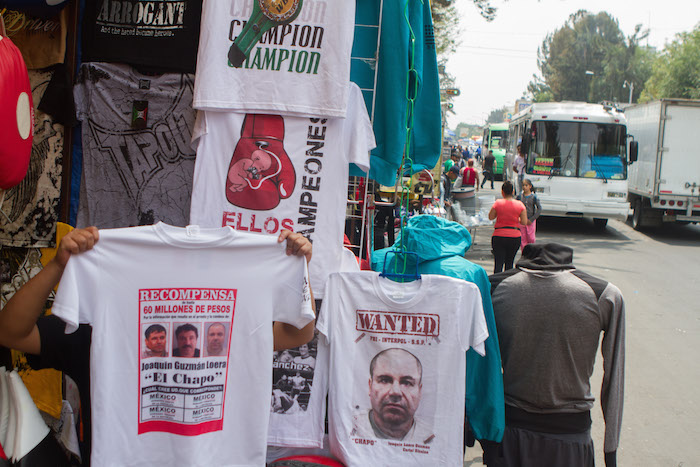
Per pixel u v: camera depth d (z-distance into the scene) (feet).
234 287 7.68
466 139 235.61
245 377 7.82
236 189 9.70
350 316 9.45
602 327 10.19
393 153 10.78
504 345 10.34
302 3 9.29
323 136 9.59
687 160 51.34
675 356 22.63
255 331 7.75
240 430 7.89
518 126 65.46
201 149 9.71
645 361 22.00
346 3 9.25
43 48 10.13
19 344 7.57
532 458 10.30
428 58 11.39
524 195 36.73
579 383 10.10
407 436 9.43
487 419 9.88
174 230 7.49
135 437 7.69
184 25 9.97
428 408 9.36
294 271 7.77
